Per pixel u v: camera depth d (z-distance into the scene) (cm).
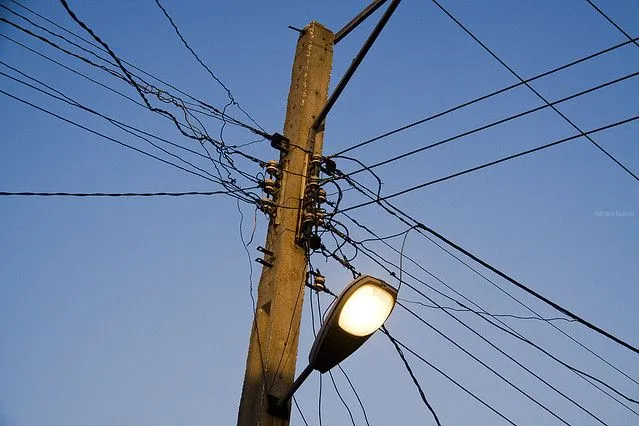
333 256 638
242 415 522
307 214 629
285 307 570
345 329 480
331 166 686
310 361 491
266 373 529
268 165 670
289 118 719
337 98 694
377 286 487
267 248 622
